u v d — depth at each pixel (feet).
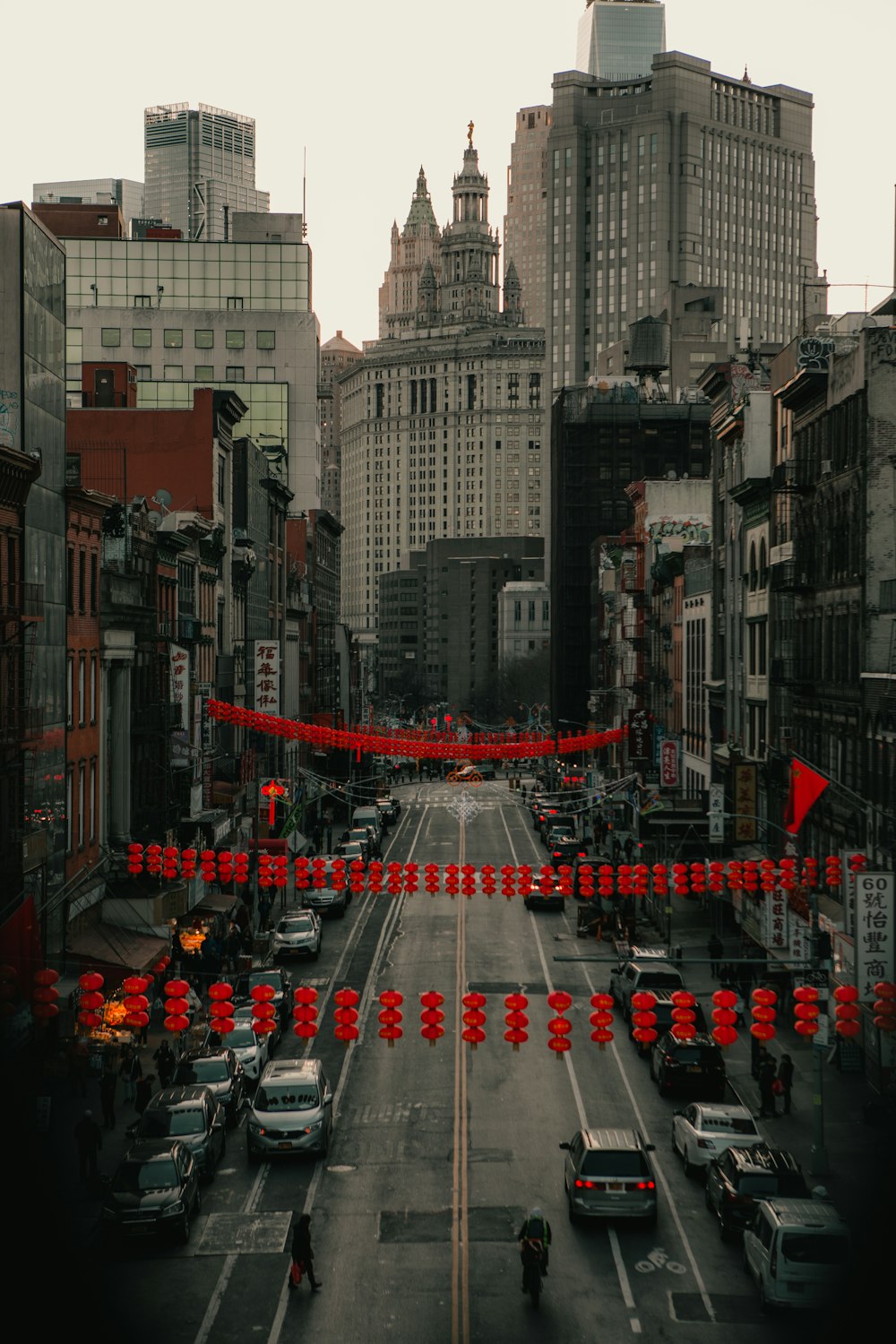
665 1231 92.99
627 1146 94.89
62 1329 76.43
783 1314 79.15
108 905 161.58
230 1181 103.24
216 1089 118.01
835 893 153.58
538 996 161.79
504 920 214.07
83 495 153.17
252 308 428.97
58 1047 130.82
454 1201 98.22
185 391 416.05
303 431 423.23
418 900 234.99
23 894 125.49
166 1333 76.79
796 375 177.78
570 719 476.13
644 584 313.53
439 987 165.58
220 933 189.98
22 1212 91.61
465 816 236.02
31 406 140.67
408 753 168.96
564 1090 126.72
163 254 429.79
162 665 191.11
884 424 146.92
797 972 147.74
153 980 150.00
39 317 144.05
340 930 205.67
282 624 333.42
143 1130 102.12
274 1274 85.61
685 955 179.63
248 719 160.04
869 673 141.28
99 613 163.84
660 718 289.33
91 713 161.38
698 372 531.91
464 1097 124.06
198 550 228.02
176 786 195.21
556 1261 87.71
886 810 135.13
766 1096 119.85
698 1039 126.21
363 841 262.67
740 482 207.00
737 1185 91.35
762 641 198.08
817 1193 88.53
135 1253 89.30
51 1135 111.45
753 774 178.29
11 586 130.62
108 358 420.36
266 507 309.42
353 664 546.26
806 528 170.71
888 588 143.95
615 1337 76.48
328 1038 144.97
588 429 472.03
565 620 477.77
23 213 138.82
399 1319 78.95
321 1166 106.22
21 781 127.65
